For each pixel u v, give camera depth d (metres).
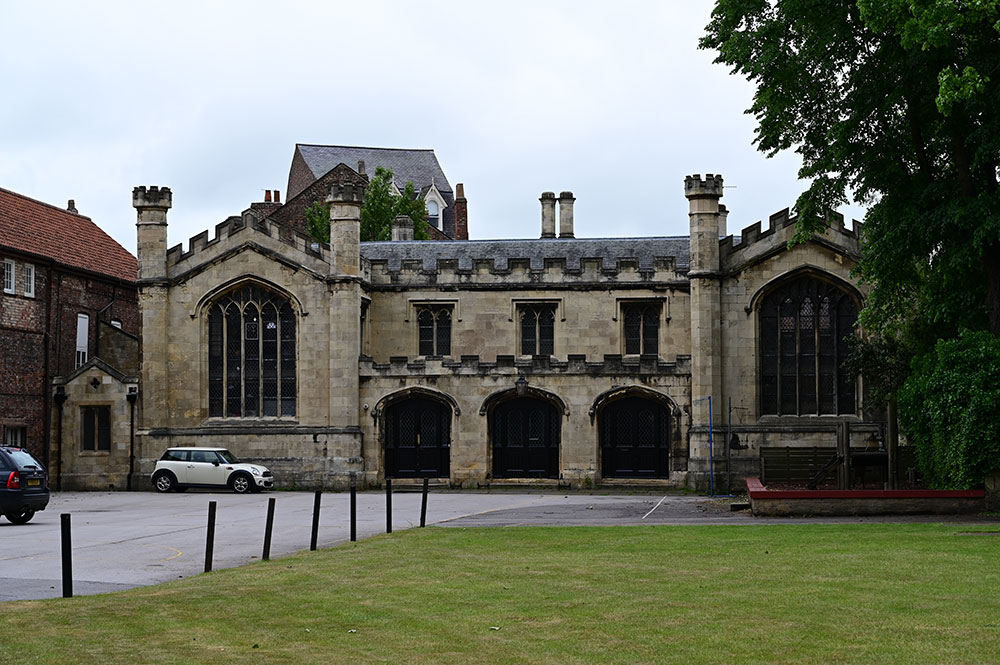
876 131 35.00
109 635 13.89
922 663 12.14
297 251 52.66
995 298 33.84
